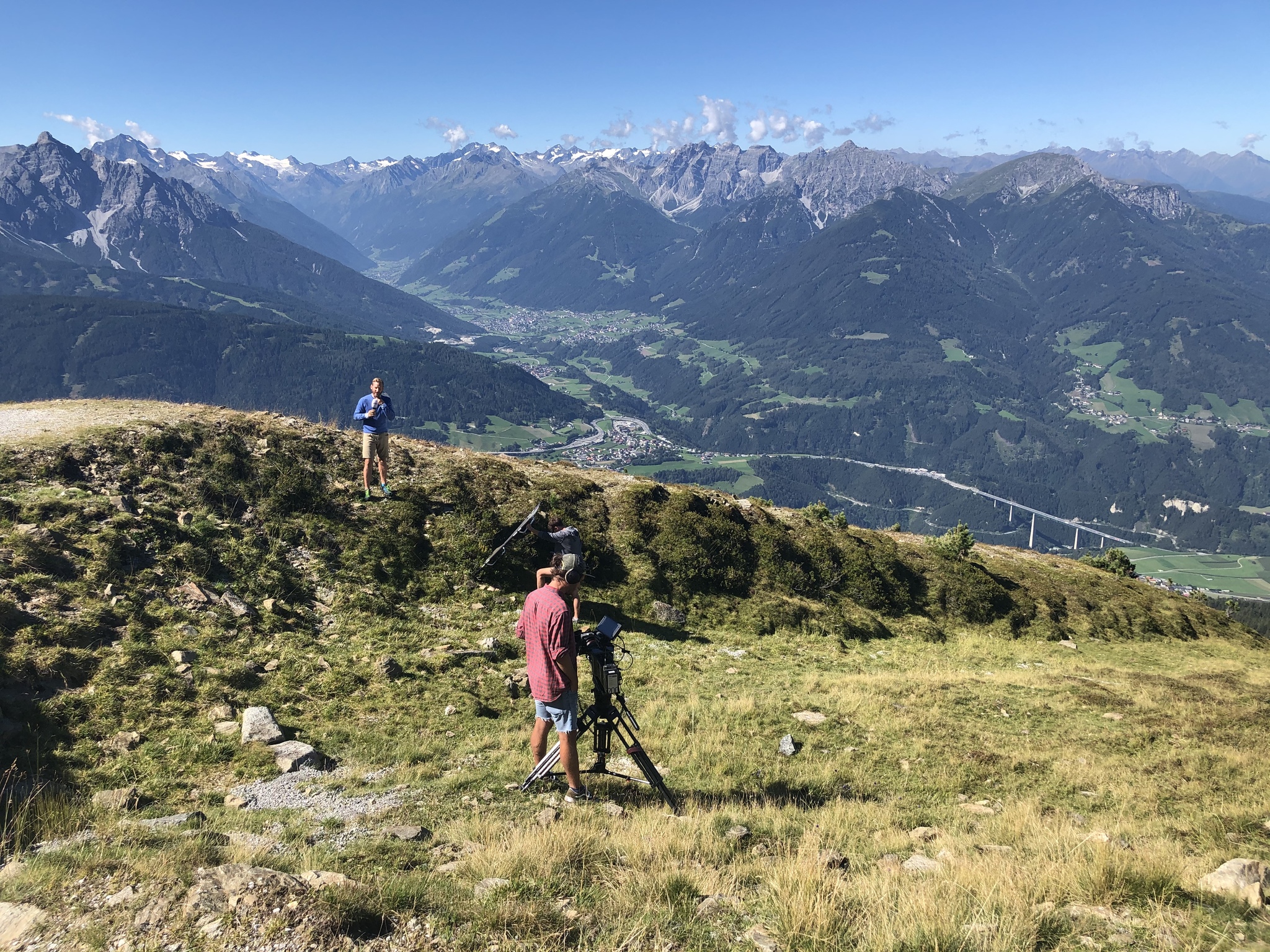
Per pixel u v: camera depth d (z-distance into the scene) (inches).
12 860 238.8
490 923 185.9
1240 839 340.5
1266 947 191.8
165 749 400.8
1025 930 193.3
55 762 369.1
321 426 975.6
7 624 459.5
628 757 430.0
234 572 633.6
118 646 487.2
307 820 319.9
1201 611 1632.6
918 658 918.4
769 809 346.3
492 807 334.6
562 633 302.0
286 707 479.8
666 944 184.7
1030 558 1660.9
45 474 654.5
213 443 805.9
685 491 1151.0
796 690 668.1
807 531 1211.9
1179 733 609.6
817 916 195.9
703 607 930.7
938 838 327.0
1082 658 1077.8
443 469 962.7
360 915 182.5
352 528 771.4
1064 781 462.0
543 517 915.4
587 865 241.9
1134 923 208.7
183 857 223.1
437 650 608.1
